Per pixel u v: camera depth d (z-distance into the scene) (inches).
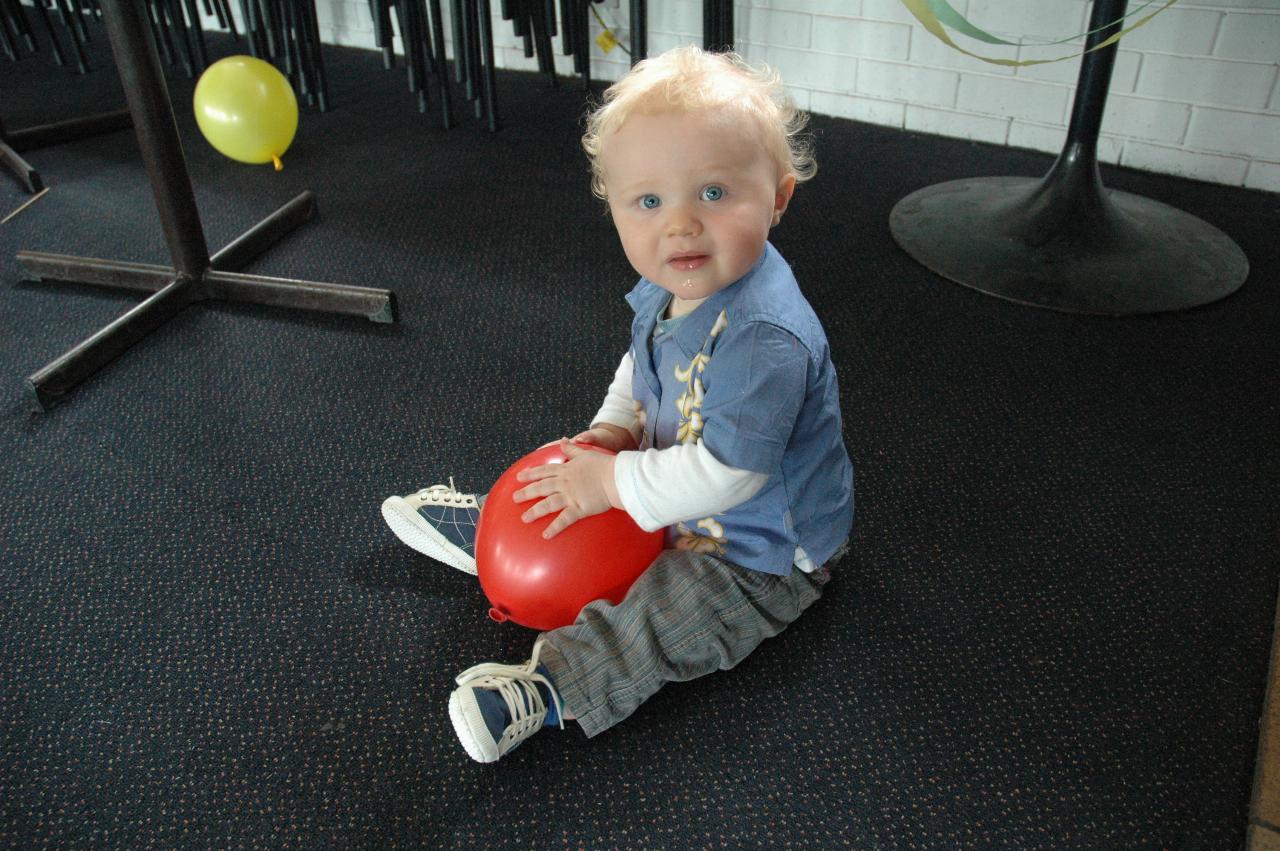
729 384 35.1
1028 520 50.0
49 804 36.2
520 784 37.0
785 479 38.1
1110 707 39.9
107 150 98.6
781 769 37.5
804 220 83.0
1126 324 67.3
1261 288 71.4
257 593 45.7
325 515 50.5
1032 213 77.2
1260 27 79.1
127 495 51.7
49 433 56.3
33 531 49.2
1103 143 90.8
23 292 71.7
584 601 38.9
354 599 45.4
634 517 36.9
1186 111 85.5
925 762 37.8
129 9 60.1
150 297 67.4
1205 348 64.4
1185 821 35.4
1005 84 93.3
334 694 40.7
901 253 77.5
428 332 67.0
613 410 44.8
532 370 62.8
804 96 105.2
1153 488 52.1
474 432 56.8
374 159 96.7
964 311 69.3
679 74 33.6
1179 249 75.0
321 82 107.7
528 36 109.7
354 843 34.9
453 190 89.7
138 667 41.9
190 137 101.8
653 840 35.0
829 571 45.7
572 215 84.8
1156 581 46.1
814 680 41.2
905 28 95.3
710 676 41.3
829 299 71.0
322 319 68.5
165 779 37.2
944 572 46.7
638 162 32.9
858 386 60.9
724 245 33.4
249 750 38.3
